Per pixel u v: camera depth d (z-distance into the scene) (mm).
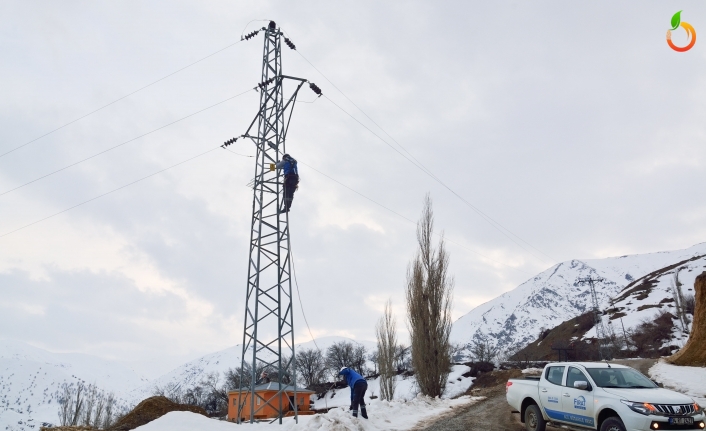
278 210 21906
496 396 24781
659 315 95125
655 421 10000
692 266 128750
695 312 32938
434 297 30000
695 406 10523
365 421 15438
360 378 16297
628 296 125125
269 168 22516
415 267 30953
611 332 91750
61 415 48594
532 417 13547
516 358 91062
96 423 48531
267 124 23344
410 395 48688
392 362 43000
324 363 104375
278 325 20188
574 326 115438
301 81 24000
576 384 11719
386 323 44062
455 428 15078
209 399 94812
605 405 10914
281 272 21141
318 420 14227
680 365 30656
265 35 24953
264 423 18328
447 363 29062
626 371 12172
